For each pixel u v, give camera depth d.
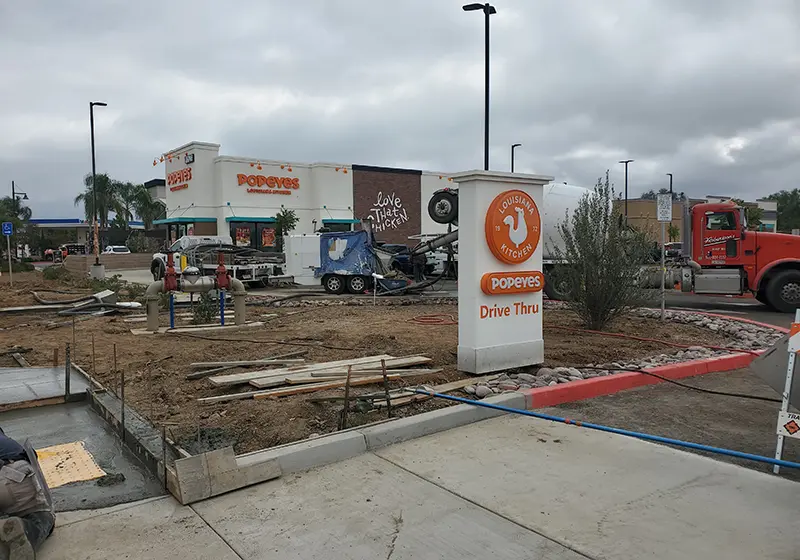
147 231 56.09
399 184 44.47
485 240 6.96
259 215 38.91
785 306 15.39
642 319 12.53
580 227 10.54
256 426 5.33
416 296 19.20
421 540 3.40
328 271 20.56
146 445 4.84
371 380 6.51
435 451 4.84
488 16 19.86
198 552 3.27
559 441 5.07
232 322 12.39
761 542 3.36
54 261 53.59
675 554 3.23
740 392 6.82
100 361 8.32
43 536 3.30
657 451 4.83
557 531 3.50
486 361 7.02
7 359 8.80
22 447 3.61
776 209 82.31
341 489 4.10
